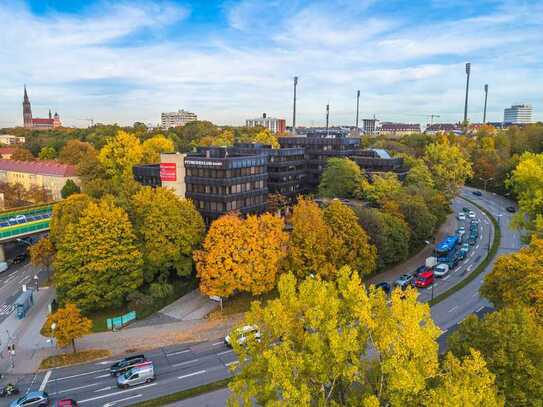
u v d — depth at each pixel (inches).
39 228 3619.6
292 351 1066.7
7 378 1931.6
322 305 1119.0
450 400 931.3
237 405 1096.2
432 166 4694.9
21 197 5177.2
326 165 4817.9
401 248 3024.1
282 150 4505.4
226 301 2620.6
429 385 1130.0
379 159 4699.8
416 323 1015.0
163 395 1740.9
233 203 3292.3
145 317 2497.5
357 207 3097.9
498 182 5777.6
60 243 2659.9
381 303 1155.3
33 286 3004.4
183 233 2699.3
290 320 1155.9
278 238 2546.8
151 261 2647.6
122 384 1807.3
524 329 1278.3
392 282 2854.3
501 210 4933.6
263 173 3587.6
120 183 3577.8
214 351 2098.9
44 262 3034.0
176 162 3361.2
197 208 3363.7
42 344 2230.6
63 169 5428.2
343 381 1151.6
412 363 992.9
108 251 2491.4
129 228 2600.9
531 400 1166.3
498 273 1872.5
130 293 2546.8
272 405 963.3
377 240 2849.4
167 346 2170.3
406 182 4301.2
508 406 1187.3
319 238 2536.9
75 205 2869.1
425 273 2819.9
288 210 4114.2
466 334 1364.4
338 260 2568.9
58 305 2586.1
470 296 2583.7
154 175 3754.9
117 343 2217.0
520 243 3636.8
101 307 2544.3
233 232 2474.2
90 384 1859.0
